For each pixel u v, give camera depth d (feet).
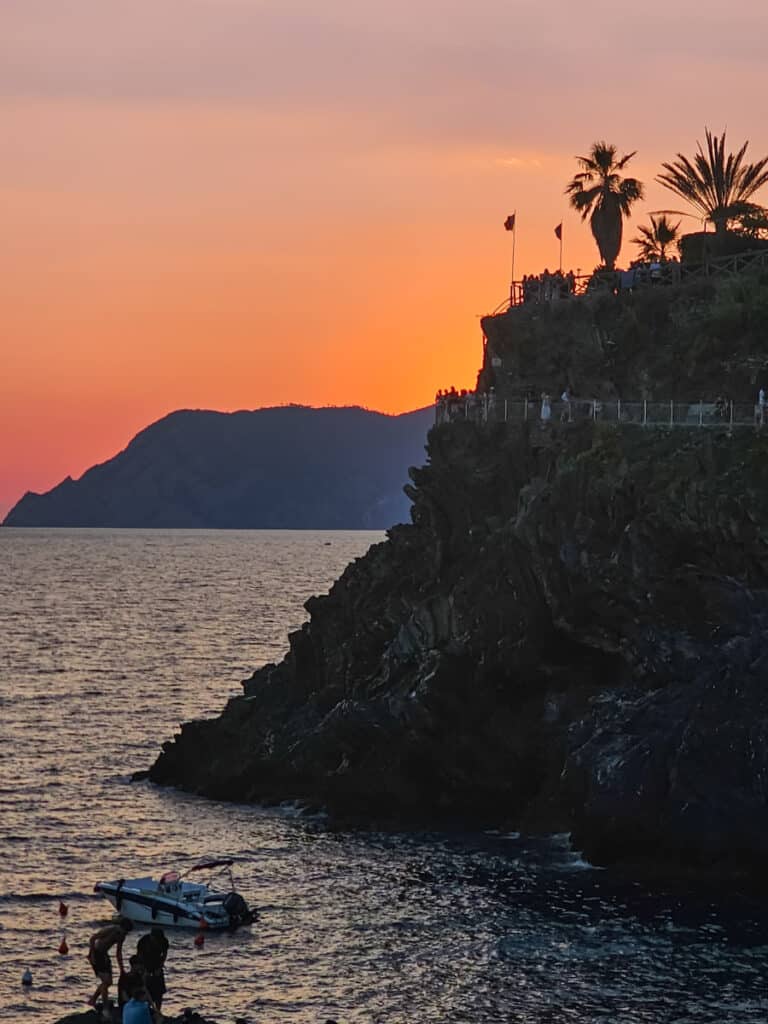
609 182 370.94
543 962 200.23
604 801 237.45
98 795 300.61
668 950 202.69
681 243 376.07
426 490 305.53
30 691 446.19
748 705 236.02
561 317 330.13
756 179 371.15
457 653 278.05
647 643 257.75
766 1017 181.16
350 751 284.82
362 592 317.22
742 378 300.61
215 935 215.92
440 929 214.07
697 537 262.26
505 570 277.64
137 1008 146.61
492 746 273.54
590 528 272.10
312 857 252.42
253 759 299.79
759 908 217.56
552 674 274.36
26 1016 190.29
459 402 324.39
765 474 262.26
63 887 238.89
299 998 192.44
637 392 317.42
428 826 271.08
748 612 251.39
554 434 296.30
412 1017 185.16
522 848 253.03
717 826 230.27
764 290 313.94
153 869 247.91
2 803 291.99
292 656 328.29
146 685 464.24
